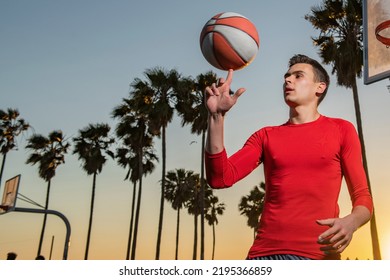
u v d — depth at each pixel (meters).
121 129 25.94
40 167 31.03
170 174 34.53
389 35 6.89
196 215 35.19
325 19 16.23
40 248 36.22
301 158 2.19
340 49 15.71
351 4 15.72
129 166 29.61
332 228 1.75
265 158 2.35
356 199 2.04
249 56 2.68
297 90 2.39
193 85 24.34
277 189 2.21
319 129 2.26
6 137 32.41
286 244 2.08
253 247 2.22
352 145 2.20
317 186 2.13
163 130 24.94
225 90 2.10
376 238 14.21
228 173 2.20
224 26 2.66
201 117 24.14
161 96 23.70
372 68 6.96
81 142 30.19
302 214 2.11
